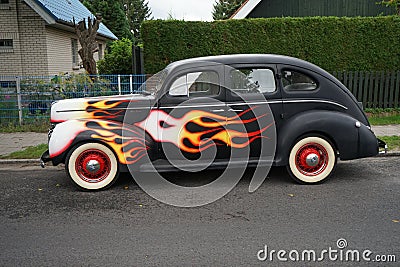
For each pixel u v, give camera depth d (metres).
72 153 5.73
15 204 5.38
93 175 5.84
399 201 5.21
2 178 6.73
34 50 14.80
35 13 14.58
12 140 9.64
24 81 11.04
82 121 5.81
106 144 5.75
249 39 11.75
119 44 16.41
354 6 14.63
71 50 18.12
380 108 11.88
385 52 11.98
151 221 4.68
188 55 11.72
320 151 5.99
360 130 5.95
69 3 20.69
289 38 11.80
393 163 7.24
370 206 5.04
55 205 5.30
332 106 6.03
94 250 3.96
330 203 5.16
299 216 4.73
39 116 11.09
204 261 3.69
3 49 14.80
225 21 11.67
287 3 14.61
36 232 4.44
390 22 11.87
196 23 11.62
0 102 10.98
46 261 3.76
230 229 4.39
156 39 11.62
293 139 5.84
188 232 4.34
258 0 14.31
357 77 11.82
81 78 11.20
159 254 3.85
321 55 11.92
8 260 3.79
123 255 3.85
